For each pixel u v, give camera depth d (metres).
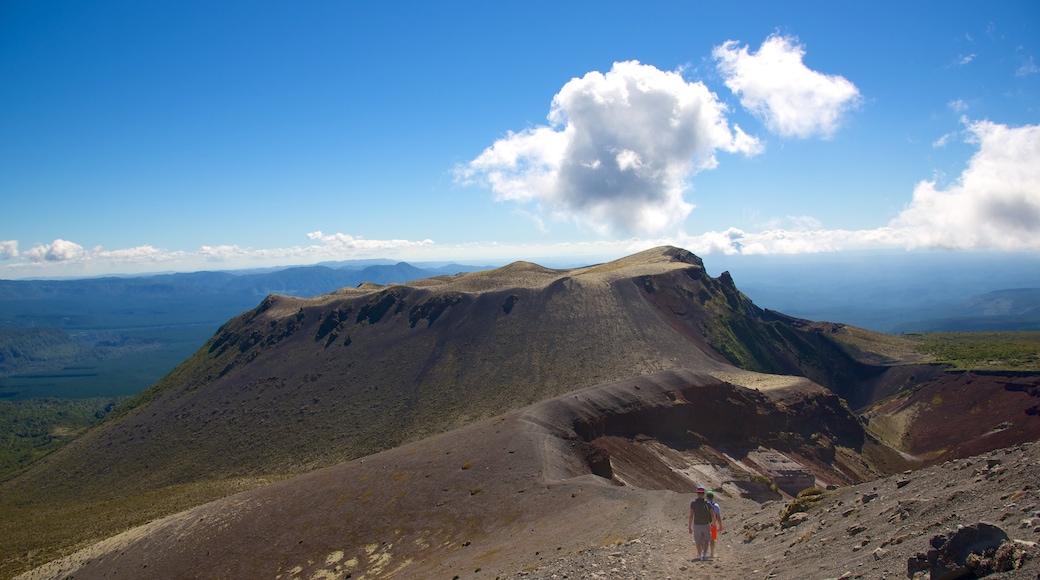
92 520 94.81
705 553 20.75
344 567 47.03
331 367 169.25
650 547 23.84
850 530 17.61
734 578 17.64
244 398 164.25
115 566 56.66
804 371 186.38
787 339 196.88
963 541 11.66
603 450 67.50
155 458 144.00
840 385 186.62
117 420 176.75
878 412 161.25
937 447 132.25
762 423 105.50
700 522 20.66
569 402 84.75
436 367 156.75
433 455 63.97
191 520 61.16
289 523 55.47
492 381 145.88
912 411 153.38
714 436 97.94
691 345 166.50
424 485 56.69
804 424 118.31
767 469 94.12
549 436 66.25
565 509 44.56
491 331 168.62
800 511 23.34
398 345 172.38
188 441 149.12
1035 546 10.62
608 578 20.16
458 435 70.50
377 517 53.19
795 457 104.00
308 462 126.62
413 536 48.69
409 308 191.12
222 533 56.22
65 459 156.25
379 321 189.50
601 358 150.12
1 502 133.38
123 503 108.06
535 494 49.44
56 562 65.38
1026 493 14.07
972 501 15.55
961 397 148.12
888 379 179.50
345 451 128.12
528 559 32.22
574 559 24.95
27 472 154.50
